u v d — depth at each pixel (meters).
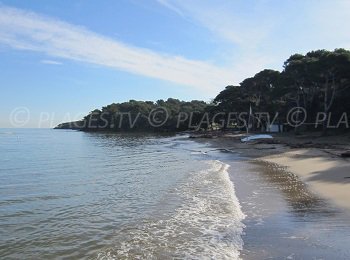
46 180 22.81
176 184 19.86
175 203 15.09
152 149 51.78
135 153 44.59
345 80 59.09
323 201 14.34
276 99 80.81
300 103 71.94
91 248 9.96
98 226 12.09
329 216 12.12
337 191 15.99
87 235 11.13
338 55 54.94
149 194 17.34
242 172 24.03
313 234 10.27
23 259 9.30
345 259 8.37
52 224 12.45
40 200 16.50
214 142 64.81
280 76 74.81
